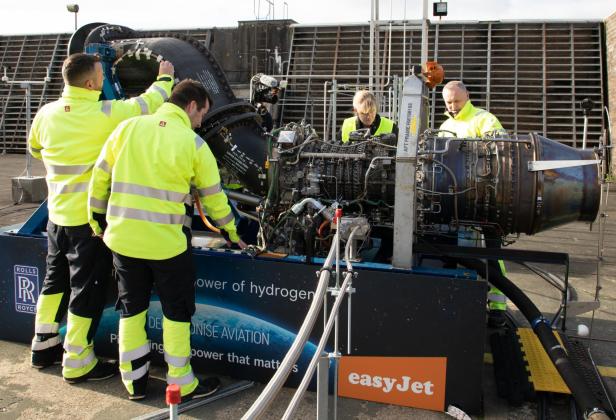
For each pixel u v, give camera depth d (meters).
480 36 15.03
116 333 3.47
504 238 3.47
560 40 14.71
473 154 3.18
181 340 2.94
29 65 18.98
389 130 4.58
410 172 2.90
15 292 3.69
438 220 3.29
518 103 14.12
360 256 3.30
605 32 14.20
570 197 3.07
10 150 18.05
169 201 2.74
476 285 2.78
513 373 3.17
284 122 15.13
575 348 3.44
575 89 13.94
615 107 12.68
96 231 2.90
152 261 2.80
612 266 5.89
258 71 16.25
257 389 3.19
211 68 3.94
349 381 3.05
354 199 3.32
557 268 5.78
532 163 3.05
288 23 16.64
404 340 2.92
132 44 3.90
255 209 4.11
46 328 3.33
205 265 3.21
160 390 3.15
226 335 3.25
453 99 4.24
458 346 2.85
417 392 2.95
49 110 3.13
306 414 2.91
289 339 3.11
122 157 2.74
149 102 3.23
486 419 2.88
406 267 2.95
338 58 15.92
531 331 3.80
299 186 3.38
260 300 3.14
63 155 3.04
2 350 3.64
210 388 3.07
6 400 3.01
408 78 3.15
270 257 3.15
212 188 2.84
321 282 2.12
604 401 2.85
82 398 3.05
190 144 2.73
